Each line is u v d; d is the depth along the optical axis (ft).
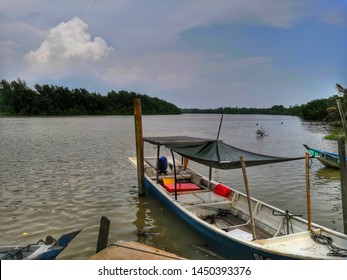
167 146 42.55
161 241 34.91
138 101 49.29
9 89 402.31
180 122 345.51
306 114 335.47
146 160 64.39
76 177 64.69
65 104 447.01
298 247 27.22
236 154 37.47
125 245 23.15
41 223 39.93
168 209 44.60
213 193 43.96
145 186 55.47
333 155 72.90
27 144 116.88
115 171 70.74
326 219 42.16
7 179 62.39
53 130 187.11
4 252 26.71
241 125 291.58
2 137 141.69
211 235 32.17
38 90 434.71
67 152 98.07
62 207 46.01
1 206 46.21
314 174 69.05
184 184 47.06
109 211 44.32
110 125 244.01
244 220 37.45
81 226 39.04
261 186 58.95
